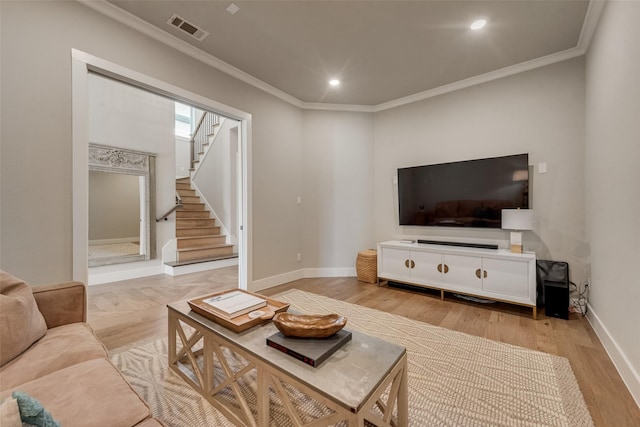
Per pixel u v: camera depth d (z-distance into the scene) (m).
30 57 1.91
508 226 2.79
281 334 1.27
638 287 1.51
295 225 4.06
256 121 3.50
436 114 3.70
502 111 3.20
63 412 0.83
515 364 1.83
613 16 1.91
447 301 3.11
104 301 3.12
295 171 4.06
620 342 1.75
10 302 1.18
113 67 2.27
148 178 4.46
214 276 4.29
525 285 2.65
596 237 2.33
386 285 3.75
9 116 1.84
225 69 3.10
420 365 1.83
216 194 5.96
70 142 2.06
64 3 2.04
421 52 2.86
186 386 1.62
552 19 2.35
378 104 4.20
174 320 1.71
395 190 4.09
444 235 3.61
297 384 1.01
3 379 1.00
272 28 2.49
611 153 1.96
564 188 2.84
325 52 2.87
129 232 4.28
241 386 1.62
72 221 2.07
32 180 1.92
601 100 2.19
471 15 2.31
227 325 1.39
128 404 0.89
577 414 1.39
